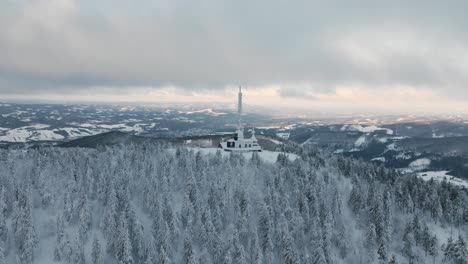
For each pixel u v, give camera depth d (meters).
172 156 131.25
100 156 132.50
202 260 96.12
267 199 111.56
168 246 96.94
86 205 106.06
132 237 100.44
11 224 100.75
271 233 102.94
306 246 105.25
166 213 106.06
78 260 95.19
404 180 135.00
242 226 103.81
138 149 138.12
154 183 114.88
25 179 114.81
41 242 100.56
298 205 112.75
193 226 104.81
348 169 138.38
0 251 92.75
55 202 110.88
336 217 112.50
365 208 117.19
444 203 122.69
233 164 128.50
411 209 119.06
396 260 100.81
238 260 95.44
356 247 107.12
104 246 100.38
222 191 112.94
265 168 128.75
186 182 115.38
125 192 111.00
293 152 160.88
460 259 100.81
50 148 136.00
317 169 133.88
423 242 107.69
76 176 118.94
